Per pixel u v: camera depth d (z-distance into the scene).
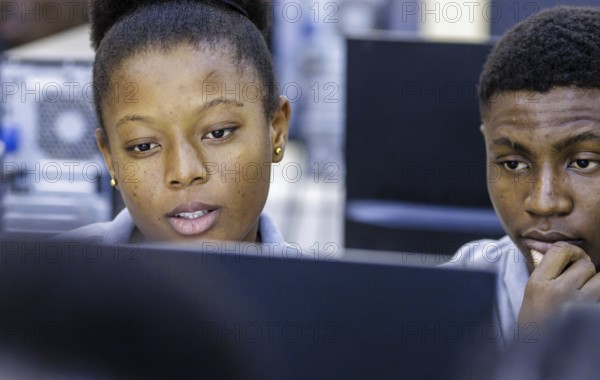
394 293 1.34
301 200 9.32
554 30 2.84
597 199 2.78
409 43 4.80
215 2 3.02
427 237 4.80
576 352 1.31
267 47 3.25
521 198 2.89
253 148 2.88
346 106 4.91
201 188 2.77
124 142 2.83
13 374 1.39
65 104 5.01
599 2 4.43
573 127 2.75
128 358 1.38
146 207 2.83
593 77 2.75
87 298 1.37
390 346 1.34
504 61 2.89
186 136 2.76
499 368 1.33
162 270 1.36
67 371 1.38
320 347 1.35
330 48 9.20
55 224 4.90
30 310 1.38
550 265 2.70
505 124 2.88
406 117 4.87
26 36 5.91
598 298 2.66
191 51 2.79
